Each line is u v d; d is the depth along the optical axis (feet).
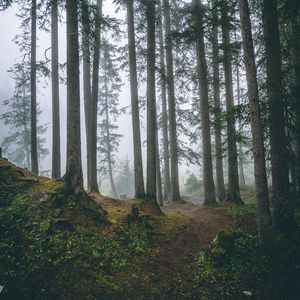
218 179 72.13
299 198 49.06
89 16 38.81
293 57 46.80
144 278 29.96
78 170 38.06
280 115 38.50
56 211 34.99
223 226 46.68
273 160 38.52
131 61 54.39
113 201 48.78
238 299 27.76
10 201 36.40
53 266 27.58
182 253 36.52
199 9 56.90
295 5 38.01
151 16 51.70
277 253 33.19
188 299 27.71
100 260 30.53
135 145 52.54
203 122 59.67
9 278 24.89
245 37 36.11
